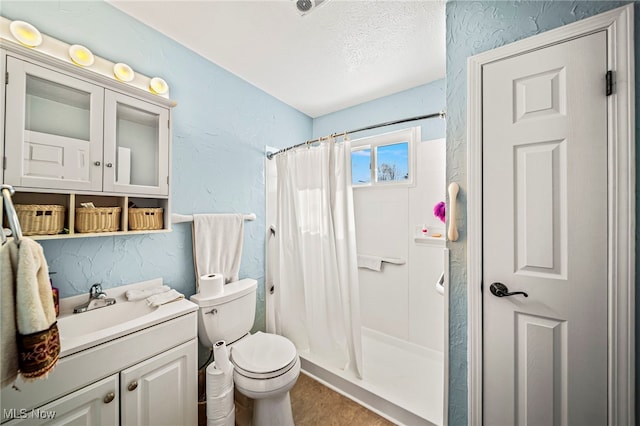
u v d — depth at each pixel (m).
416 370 1.82
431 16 1.29
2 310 0.65
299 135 2.44
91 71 1.03
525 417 1.00
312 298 1.90
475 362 1.09
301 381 1.76
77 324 1.05
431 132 1.95
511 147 1.01
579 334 0.90
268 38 1.46
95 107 1.05
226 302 1.46
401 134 2.07
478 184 1.08
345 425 1.40
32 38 0.97
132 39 1.29
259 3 1.21
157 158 1.28
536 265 0.97
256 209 1.99
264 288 2.07
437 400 1.50
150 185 1.27
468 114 1.10
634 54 0.82
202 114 1.62
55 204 1.08
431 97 1.94
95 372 0.90
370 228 2.27
